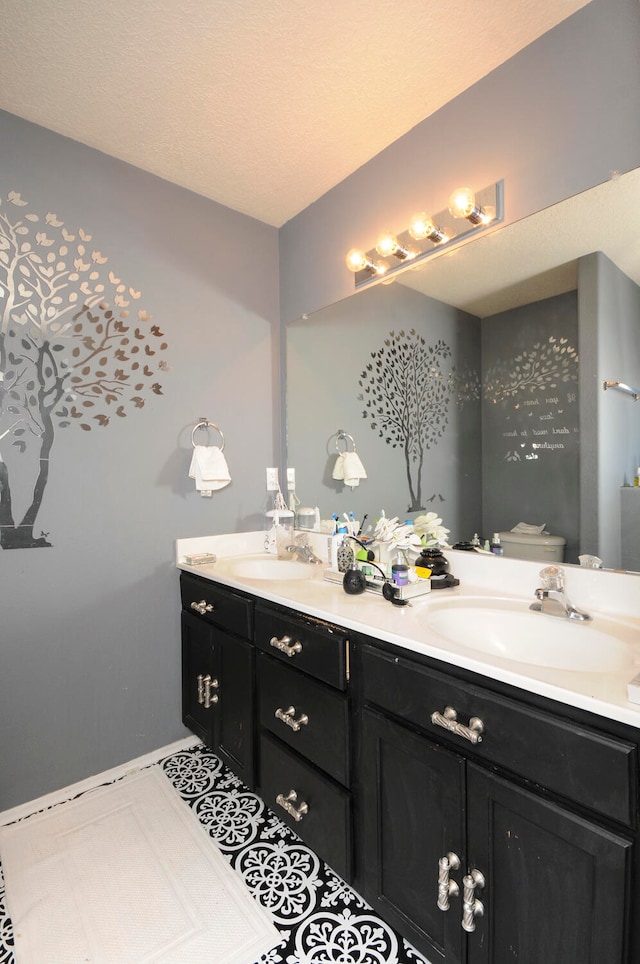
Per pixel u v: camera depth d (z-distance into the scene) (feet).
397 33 4.10
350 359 6.21
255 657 5.03
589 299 3.95
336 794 3.97
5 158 5.10
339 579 5.24
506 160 4.41
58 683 5.52
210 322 6.73
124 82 4.65
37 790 5.36
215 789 5.61
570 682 2.66
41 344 5.36
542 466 4.33
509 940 2.83
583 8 3.85
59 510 5.51
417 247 5.23
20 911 4.01
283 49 4.27
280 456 7.48
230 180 6.31
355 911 4.02
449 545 5.07
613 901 2.37
